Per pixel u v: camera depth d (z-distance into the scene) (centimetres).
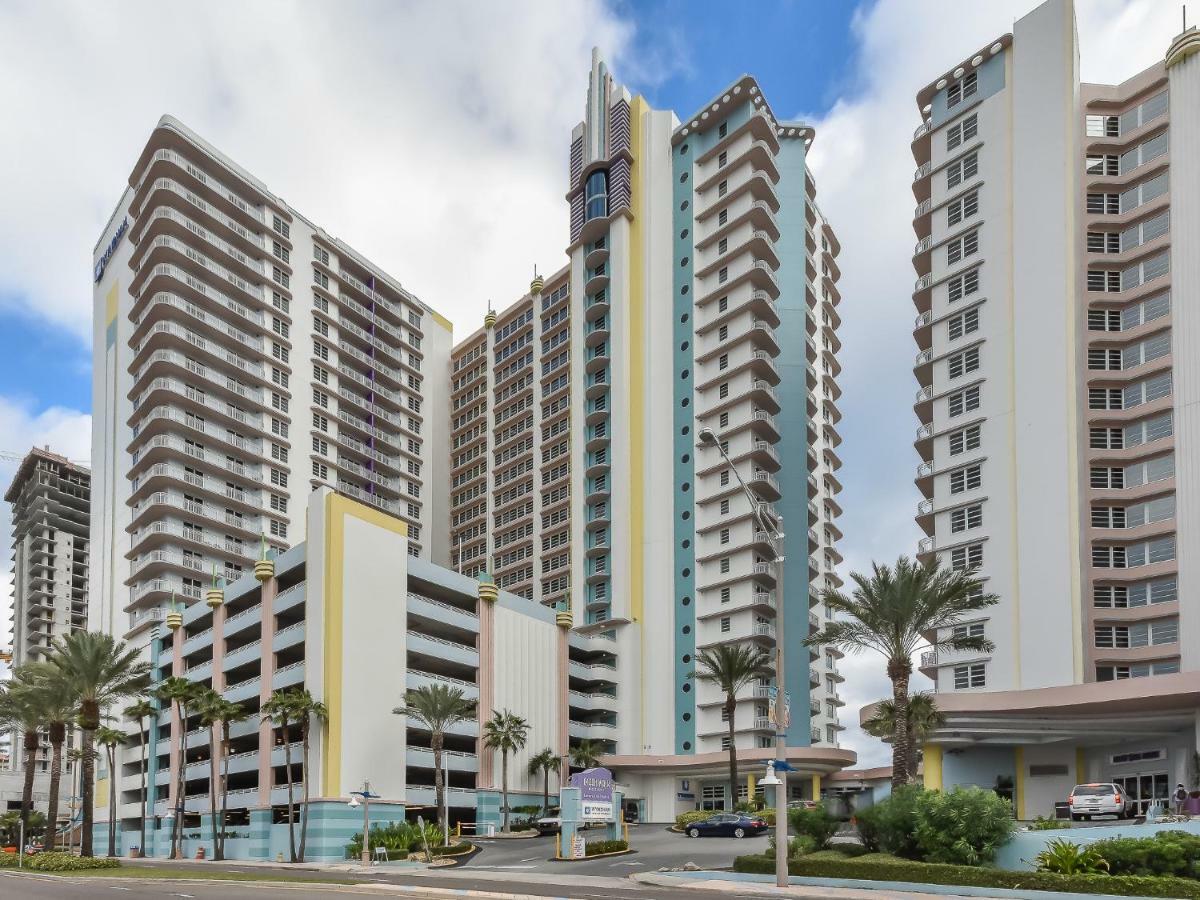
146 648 8831
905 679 4022
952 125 7394
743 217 9500
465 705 6825
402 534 7038
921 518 7050
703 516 9269
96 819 9262
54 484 17600
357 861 5403
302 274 11112
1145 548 6269
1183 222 6462
